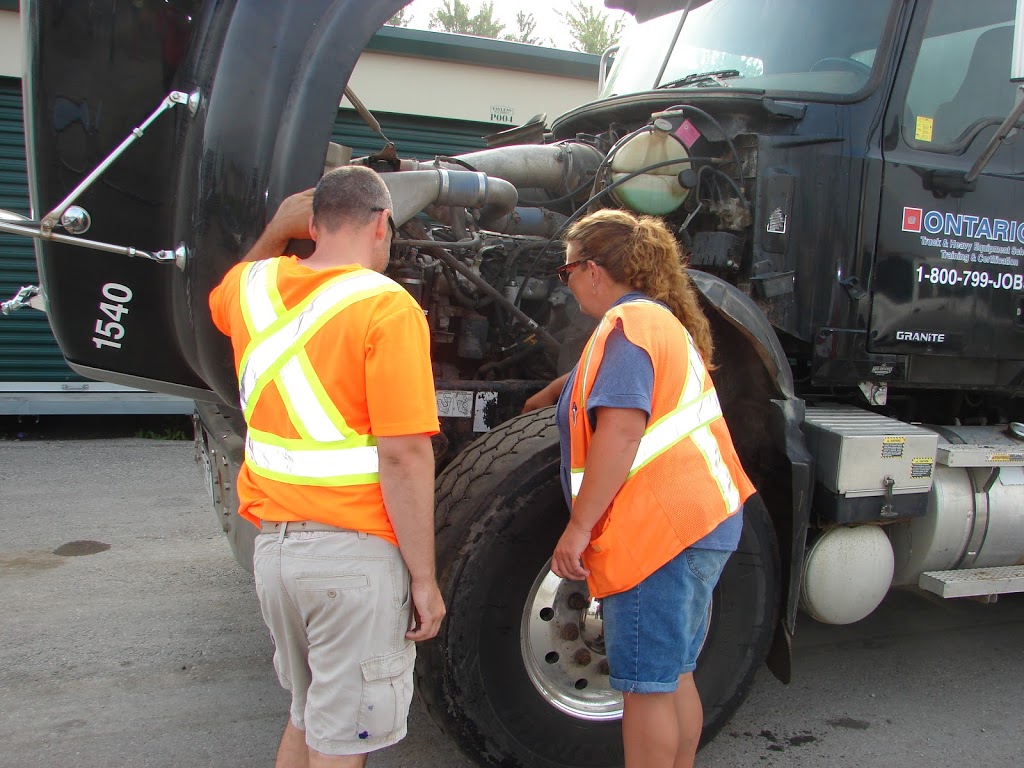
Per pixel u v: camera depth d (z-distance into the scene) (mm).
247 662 3438
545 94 8523
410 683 1895
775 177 2932
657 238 2158
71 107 2221
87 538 4977
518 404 2859
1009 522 3205
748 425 2811
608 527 2018
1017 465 3189
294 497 1779
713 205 3072
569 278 2270
